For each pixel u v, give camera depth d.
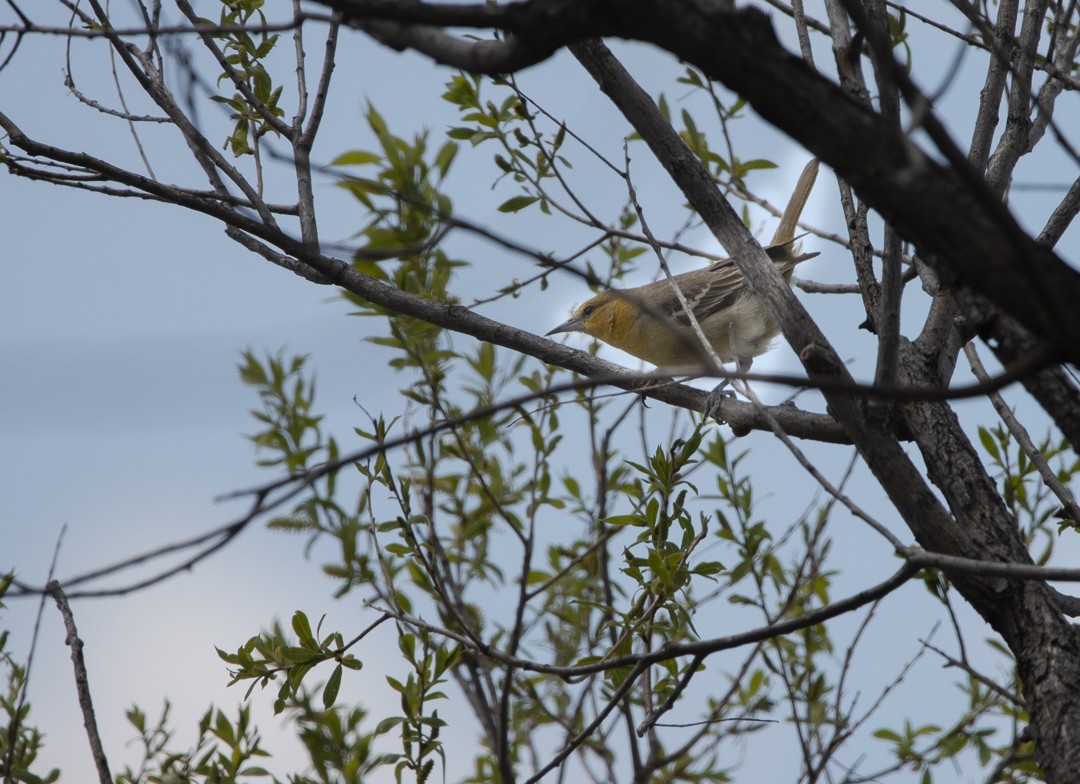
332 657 6.99
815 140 3.73
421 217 7.19
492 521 10.20
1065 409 4.36
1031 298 3.62
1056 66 8.00
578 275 3.94
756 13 3.67
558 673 6.34
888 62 3.42
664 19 3.55
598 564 10.21
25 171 7.27
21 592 4.43
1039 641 5.55
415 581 9.06
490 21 3.51
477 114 8.74
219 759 7.34
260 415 9.23
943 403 6.47
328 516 8.61
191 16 8.09
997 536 5.87
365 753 7.26
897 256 5.69
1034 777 8.23
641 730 6.38
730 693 8.78
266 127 8.18
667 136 6.70
